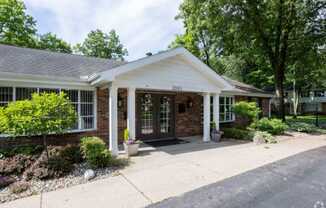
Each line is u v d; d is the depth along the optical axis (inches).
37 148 227.1
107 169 201.8
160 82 293.6
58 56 363.6
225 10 519.8
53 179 176.2
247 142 346.9
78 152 218.7
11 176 178.2
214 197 142.0
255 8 508.4
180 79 315.6
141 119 345.7
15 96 249.6
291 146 316.2
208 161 229.9
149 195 146.3
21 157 198.2
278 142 350.6
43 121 183.6
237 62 992.9
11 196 145.6
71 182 171.2
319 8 494.3
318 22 516.4
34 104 182.5
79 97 292.0
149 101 355.6
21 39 798.5
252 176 182.9
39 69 270.5
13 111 176.4
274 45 574.9
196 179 176.4
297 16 506.3
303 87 1214.9
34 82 252.1
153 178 179.2
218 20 527.5
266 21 527.5
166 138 376.2
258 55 623.5
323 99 1314.0
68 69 300.8
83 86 290.7
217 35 575.5
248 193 147.8
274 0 482.9
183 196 144.3
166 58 291.9
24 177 177.0
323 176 181.3
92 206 130.6
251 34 546.0
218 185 163.3
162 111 372.8
